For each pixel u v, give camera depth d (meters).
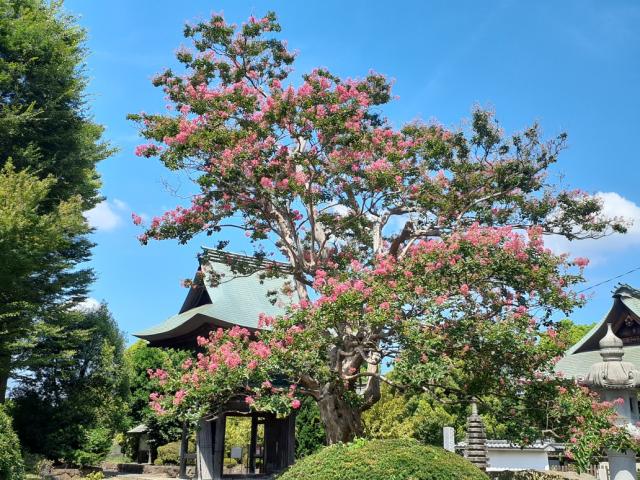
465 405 13.29
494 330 10.80
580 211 15.48
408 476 8.41
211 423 22.61
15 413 23.50
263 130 13.77
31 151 21.80
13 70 22.11
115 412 25.55
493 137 15.53
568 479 13.86
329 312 11.26
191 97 14.50
